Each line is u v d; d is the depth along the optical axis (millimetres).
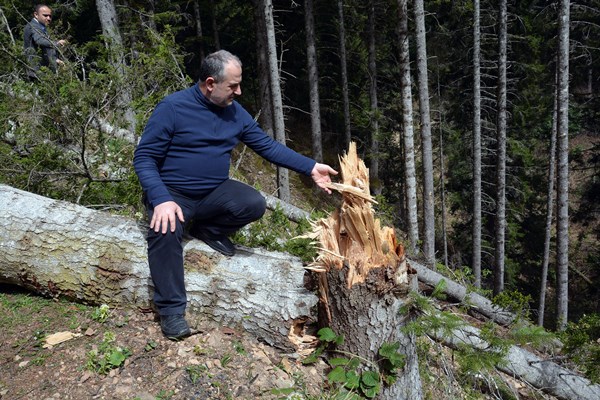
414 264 7809
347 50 20438
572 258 22312
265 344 3395
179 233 3195
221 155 3281
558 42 13094
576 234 23641
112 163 5422
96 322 3400
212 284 3398
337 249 3193
